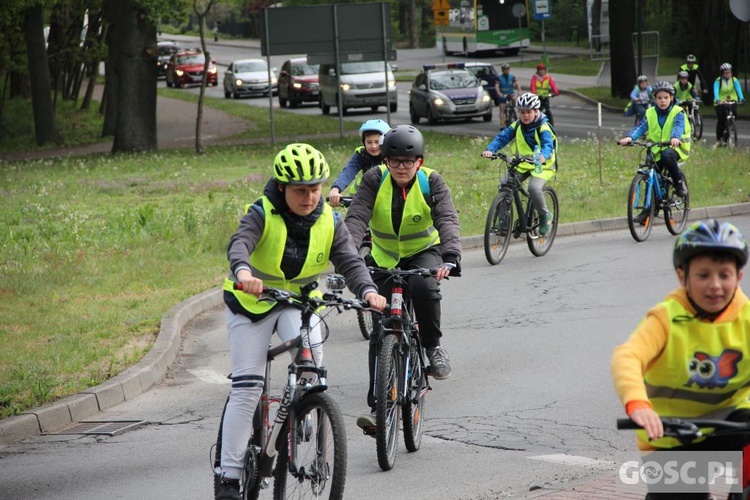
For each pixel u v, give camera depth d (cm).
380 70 7988
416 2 18450
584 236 2959
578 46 13100
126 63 6253
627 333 1831
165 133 7562
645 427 643
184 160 5431
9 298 2302
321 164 1012
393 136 1357
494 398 1502
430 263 1377
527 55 12125
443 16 12406
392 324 1263
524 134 2617
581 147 4950
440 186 1377
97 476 1261
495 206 2577
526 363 1683
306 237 1037
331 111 8550
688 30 10962
